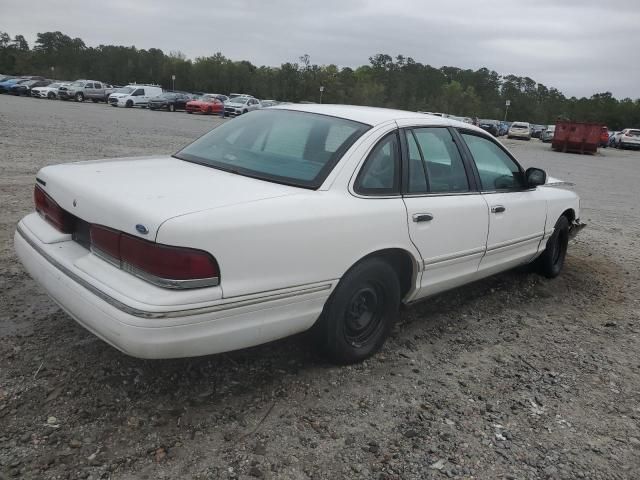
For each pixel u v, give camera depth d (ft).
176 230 8.56
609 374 12.97
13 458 8.54
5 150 39.17
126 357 11.46
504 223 15.21
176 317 8.59
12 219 20.68
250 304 9.46
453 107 337.11
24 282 15.05
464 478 9.04
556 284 19.43
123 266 9.12
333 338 11.35
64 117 80.02
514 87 403.34
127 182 10.28
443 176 13.52
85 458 8.68
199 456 8.95
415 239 12.26
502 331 14.98
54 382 10.49
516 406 11.27
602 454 9.97
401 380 11.86
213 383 10.96
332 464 9.09
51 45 369.30
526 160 77.20
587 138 105.19
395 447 9.65
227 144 12.75
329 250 10.48
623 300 18.33
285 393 10.91
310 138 11.94
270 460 9.03
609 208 37.99
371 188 11.52
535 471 9.37
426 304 16.38
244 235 9.20
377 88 291.79
